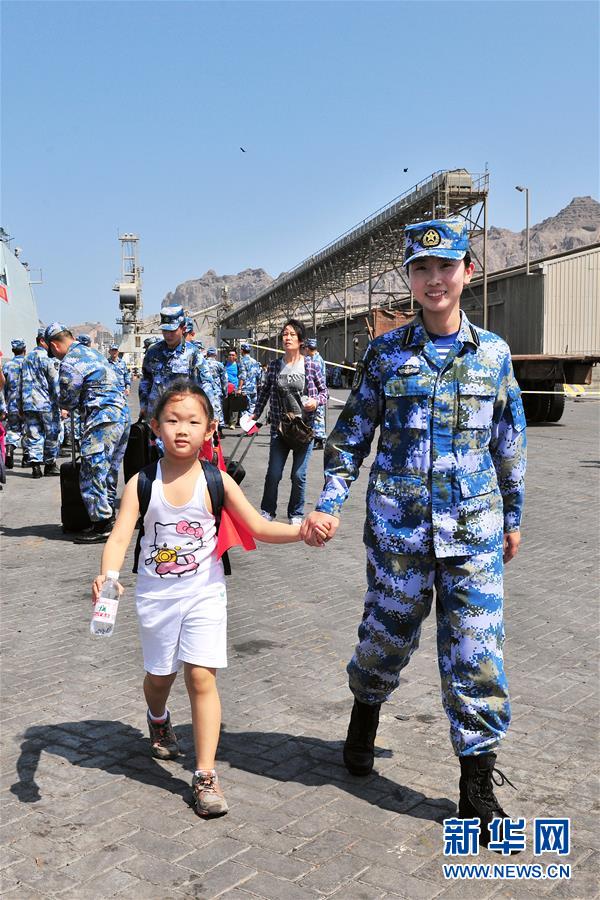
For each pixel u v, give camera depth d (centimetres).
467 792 297
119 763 355
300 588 632
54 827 305
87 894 266
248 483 1168
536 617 554
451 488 296
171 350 767
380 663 321
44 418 1324
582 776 342
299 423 791
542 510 936
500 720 296
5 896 264
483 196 3425
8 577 674
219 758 358
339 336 6312
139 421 796
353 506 980
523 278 3800
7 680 449
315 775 343
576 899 265
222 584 325
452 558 297
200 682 317
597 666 465
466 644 296
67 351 789
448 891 267
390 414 304
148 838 297
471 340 299
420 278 296
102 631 295
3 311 2603
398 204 4056
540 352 3688
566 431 1909
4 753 364
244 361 2139
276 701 419
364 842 294
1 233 2712
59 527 885
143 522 322
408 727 388
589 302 3672
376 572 311
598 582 639
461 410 295
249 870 278
